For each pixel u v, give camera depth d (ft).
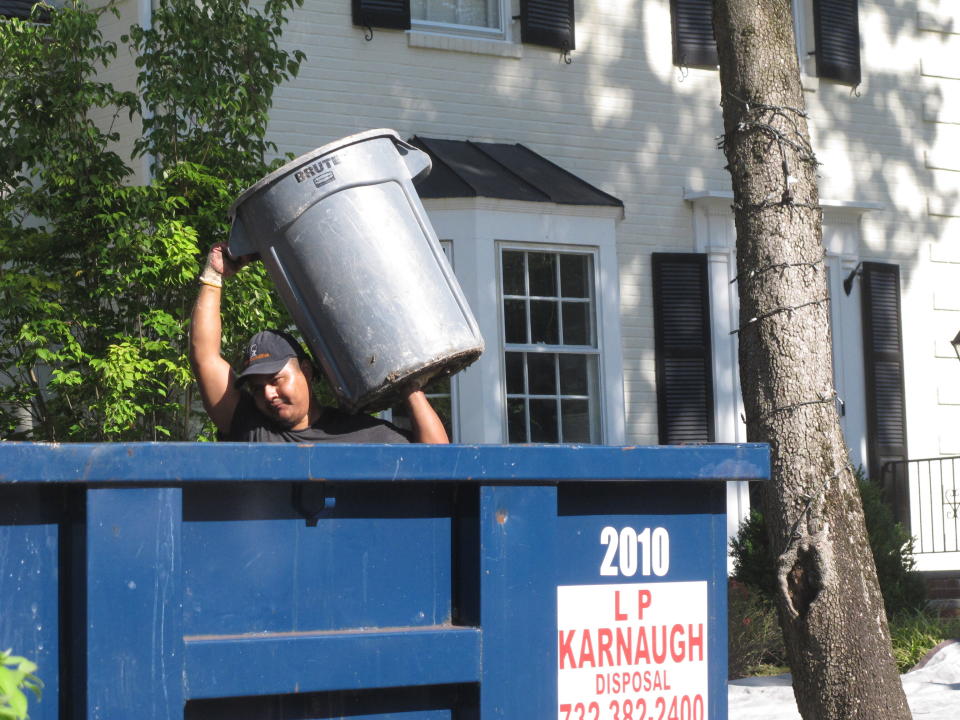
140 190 34.58
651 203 58.59
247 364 18.40
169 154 37.35
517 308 52.75
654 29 59.57
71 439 35.78
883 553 52.16
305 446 13.52
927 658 44.50
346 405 17.71
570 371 54.13
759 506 57.26
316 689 13.53
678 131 59.57
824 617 26.99
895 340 63.16
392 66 53.98
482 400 50.90
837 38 63.21
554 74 57.26
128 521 12.82
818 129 62.95
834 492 27.45
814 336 27.86
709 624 15.96
